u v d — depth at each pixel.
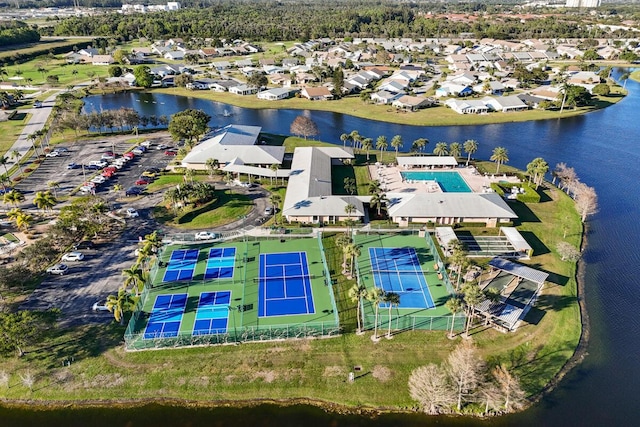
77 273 98.00
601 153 175.62
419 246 109.44
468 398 69.06
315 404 68.88
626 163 165.62
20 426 65.94
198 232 114.56
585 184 145.62
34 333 75.00
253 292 92.19
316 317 84.81
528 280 93.50
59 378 72.06
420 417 67.25
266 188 140.75
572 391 71.19
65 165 158.75
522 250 104.81
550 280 96.25
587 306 89.94
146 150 174.50
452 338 79.88
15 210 112.75
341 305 88.44
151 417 66.94
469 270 96.00
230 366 74.19
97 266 100.75
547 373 73.88
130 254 105.38
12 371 73.25
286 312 86.19
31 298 89.44
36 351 76.88
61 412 67.75
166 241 111.06
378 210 122.06
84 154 169.25
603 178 152.50
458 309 76.56
